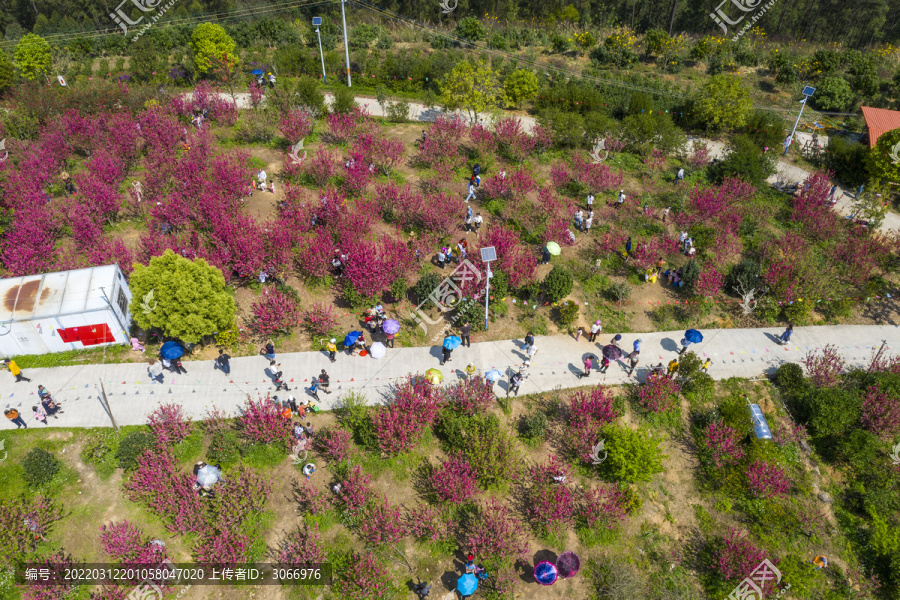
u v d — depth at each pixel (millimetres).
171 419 23000
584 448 23516
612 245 34500
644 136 44969
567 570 19859
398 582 20219
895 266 34875
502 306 30688
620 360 28328
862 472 24531
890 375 26781
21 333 25828
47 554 20172
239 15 74938
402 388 24266
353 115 44594
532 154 44781
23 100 45938
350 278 28828
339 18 77688
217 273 26453
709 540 21969
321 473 22984
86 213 32250
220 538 19562
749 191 38688
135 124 41938
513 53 65000
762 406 26797
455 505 22203
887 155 40125
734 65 62281
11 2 84250
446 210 34562
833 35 79312
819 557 21531
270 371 26781
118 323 26938
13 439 23328
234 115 45156
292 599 19656
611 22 77250
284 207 35125
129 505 21594
